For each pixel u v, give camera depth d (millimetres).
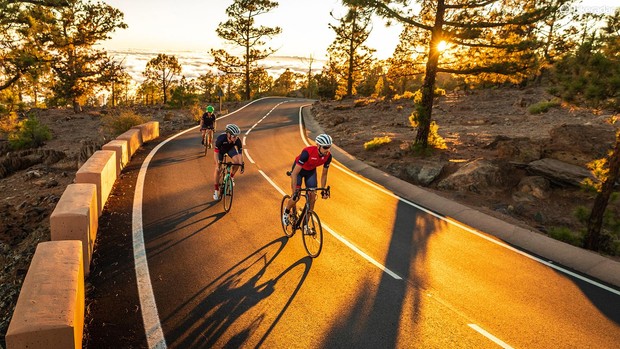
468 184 12328
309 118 31250
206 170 11898
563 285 6031
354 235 7688
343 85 54219
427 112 15641
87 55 35938
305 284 5531
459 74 15227
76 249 4387
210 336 4250
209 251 6359
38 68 19797
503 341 4539
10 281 6074
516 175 12938
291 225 6859
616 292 5883
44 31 23000
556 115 23156
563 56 9148
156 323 4406
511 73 14023
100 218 7387
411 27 15648
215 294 5082
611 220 9211
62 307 3375
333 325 4621
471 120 24875
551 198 11766
